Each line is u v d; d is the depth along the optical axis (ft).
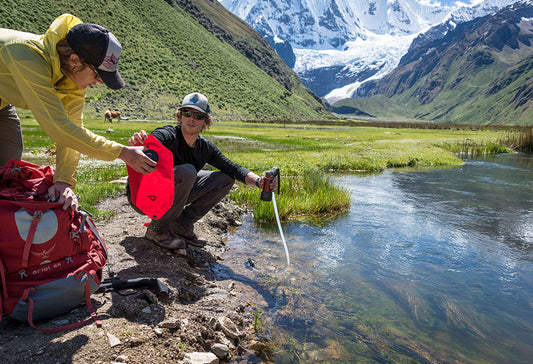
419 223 23.72
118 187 25.55
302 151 72.64
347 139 131.95
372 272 15.31
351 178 45.32
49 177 9.70
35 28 278.26
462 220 24.90
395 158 67.82
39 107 7.88
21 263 8.30
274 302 12.37
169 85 341.21
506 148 114.73
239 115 376.27
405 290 13.71
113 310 9.55
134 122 188.03
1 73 7.79
